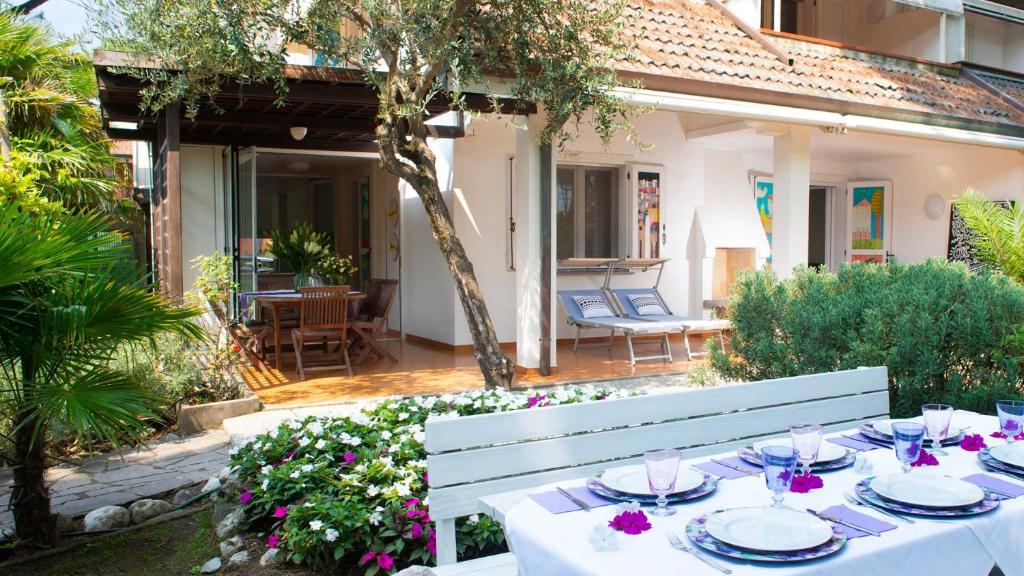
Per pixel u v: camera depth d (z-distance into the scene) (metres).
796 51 9.48
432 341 10.41
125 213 9.75
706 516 2.05
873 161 12.54
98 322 3.50
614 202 10.66
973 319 4.15
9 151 7.35
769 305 5.14
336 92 6.58
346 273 10.62
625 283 10.63
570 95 6.06
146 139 8.57
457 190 9.71
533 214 7.66
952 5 11.02
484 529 3.19
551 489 2.39
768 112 7.71
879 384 3.89
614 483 2.36
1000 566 2.05
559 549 1.91
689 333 11.08
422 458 3.79
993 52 13.56
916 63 10.76
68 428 4.02
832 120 8.11
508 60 6.24
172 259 6.19
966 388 4.19
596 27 6.24
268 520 3.74
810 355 4.69
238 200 9.63
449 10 5.61
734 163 11.43
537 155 7.58
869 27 12.50
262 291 9.16
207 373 6.40
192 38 5.49
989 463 2.50
